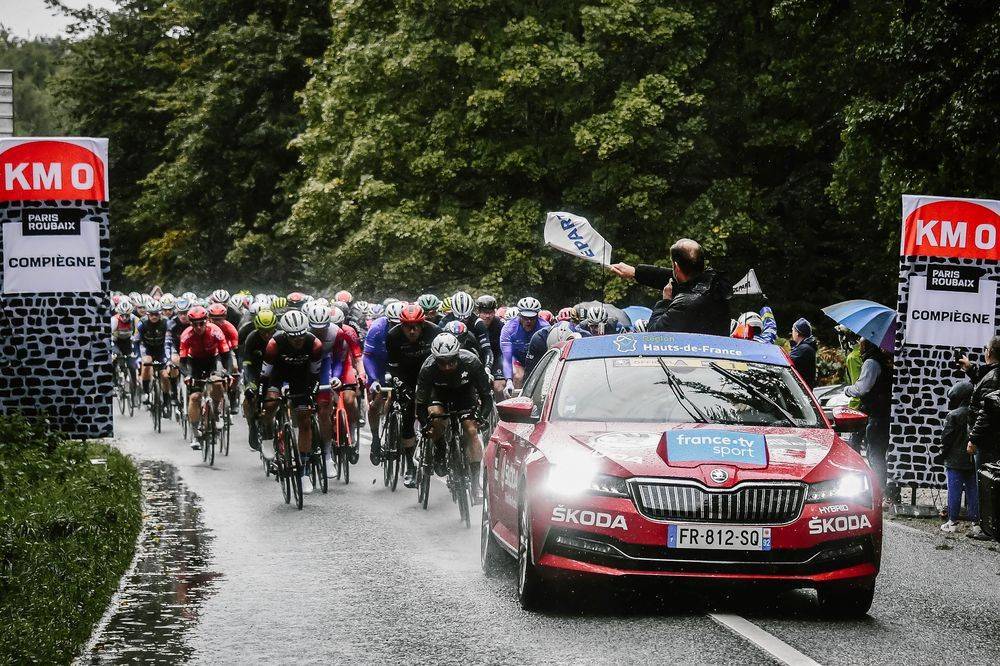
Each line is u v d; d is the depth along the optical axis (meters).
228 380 21.53
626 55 39.25
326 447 16.86
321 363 16.70
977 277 15.89
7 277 16.70
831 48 38.69
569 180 40.31
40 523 11.98
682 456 8.84
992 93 21.78
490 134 40.28
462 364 14.11
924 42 23.05
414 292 41.47
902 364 15.93
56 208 16.67
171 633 8.63
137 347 30.19
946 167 23.89
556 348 11.14
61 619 8.63
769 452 9.02
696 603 9.48
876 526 8.88
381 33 42.25
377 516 14.59
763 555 8.65
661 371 10.31
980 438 13.17
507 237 38.97
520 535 9.41
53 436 16.58
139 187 68.06
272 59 56.00
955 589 10.42
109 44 66.88
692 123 39.09
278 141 56.62
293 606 9.48
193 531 13.38
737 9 40.00
